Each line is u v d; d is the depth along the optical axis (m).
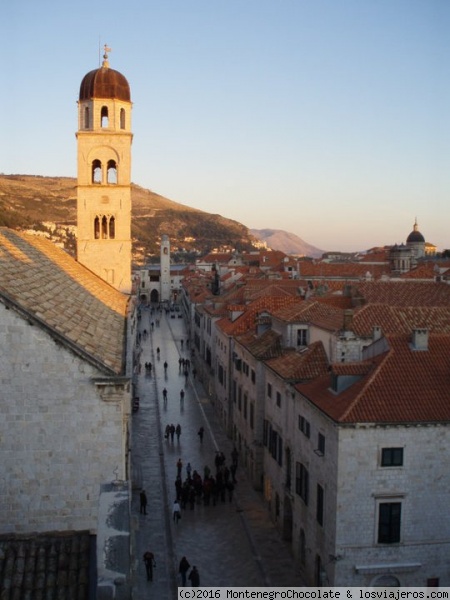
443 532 31.62
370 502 31.08
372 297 58.16
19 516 22.47
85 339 24.66
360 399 31.86
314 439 35.28
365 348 40.03
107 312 40.97
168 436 64.75
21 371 22.17
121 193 72.94
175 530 43.59
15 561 19.09
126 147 72.44
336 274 131.50
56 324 23.36
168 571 37.50
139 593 34.72
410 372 33.69
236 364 61.34
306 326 49.62
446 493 31.53
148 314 199.62
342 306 55.53
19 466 22.41
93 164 73.50
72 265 57.91
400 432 31.08
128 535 15.75
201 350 94.81
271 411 47.00
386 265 148.38
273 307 66.19
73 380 22.38
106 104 71.88
